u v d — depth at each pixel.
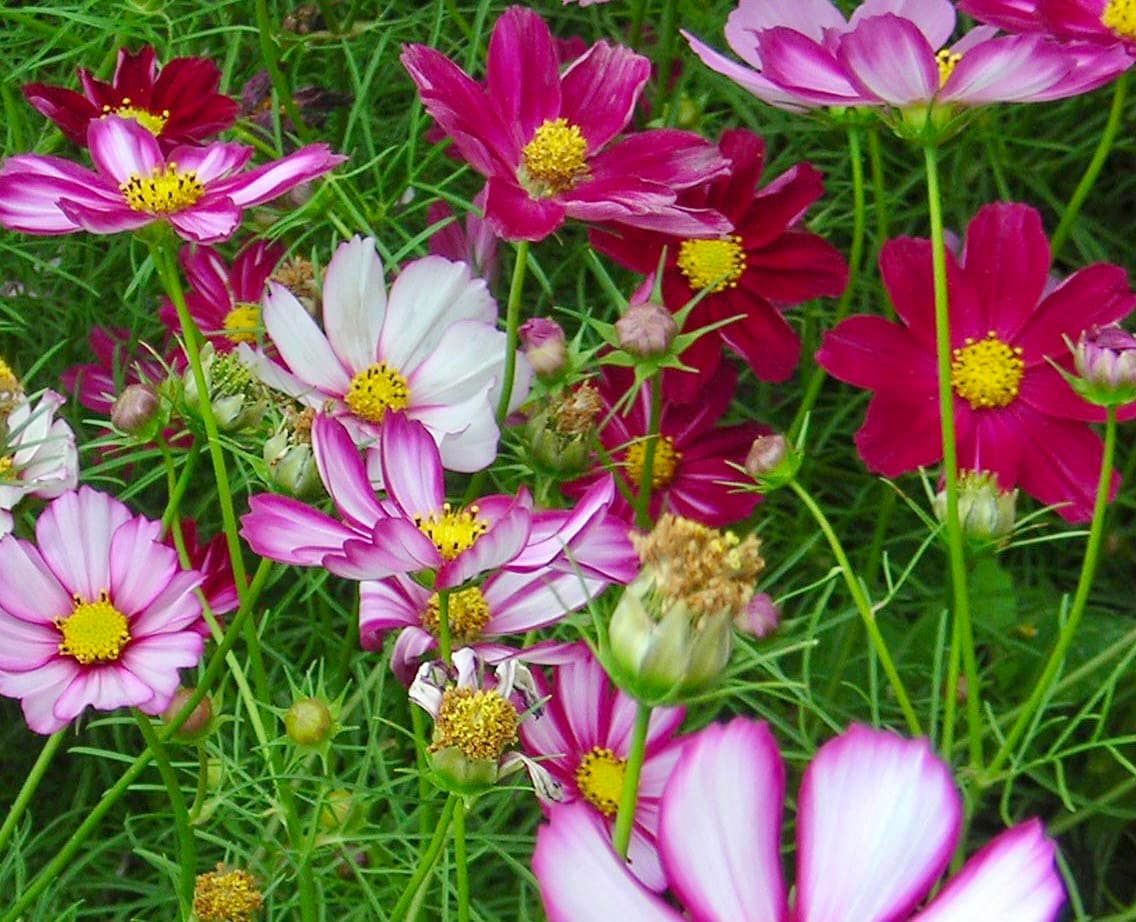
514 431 0.90
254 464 0.85
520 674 0.81
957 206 1.12
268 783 0.91
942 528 0.86
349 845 0.93
